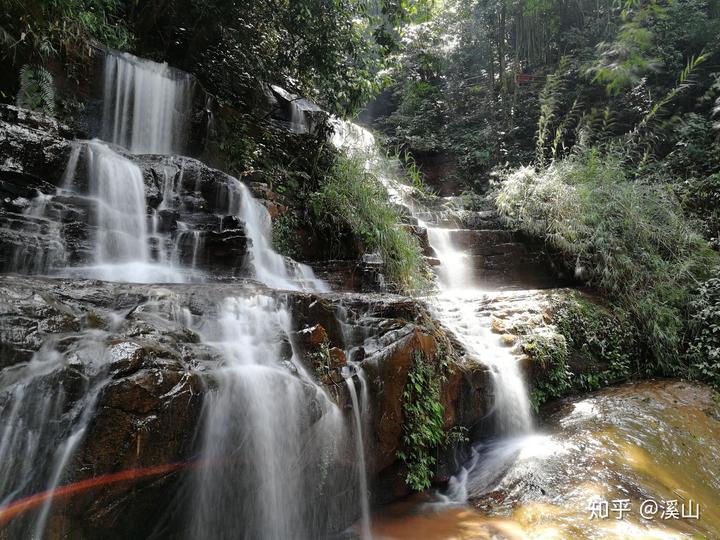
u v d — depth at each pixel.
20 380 2.06
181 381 2.39
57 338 2.25
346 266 6.04
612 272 7.48
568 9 15.08
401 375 3.92
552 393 5.70
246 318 3.18
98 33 6.55
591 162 8.77
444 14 16.73
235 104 9.16
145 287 2.96
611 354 6.61
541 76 15.08
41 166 4.29
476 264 8.34
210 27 8.26
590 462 4.18
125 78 6.46
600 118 12.30
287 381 2.94
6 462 1.99
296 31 8.42
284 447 2.89
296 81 11.30
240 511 2.72
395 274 6.27
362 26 9.80
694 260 7.58
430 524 3.56
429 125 16.31
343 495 3.38
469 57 16.50
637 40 11.95
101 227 4.30
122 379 2.20
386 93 18.88
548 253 8.69
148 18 7.81
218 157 7.48
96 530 2.14
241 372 2.71
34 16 5.27
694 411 5.45
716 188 8.88
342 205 6.70
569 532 3.28
